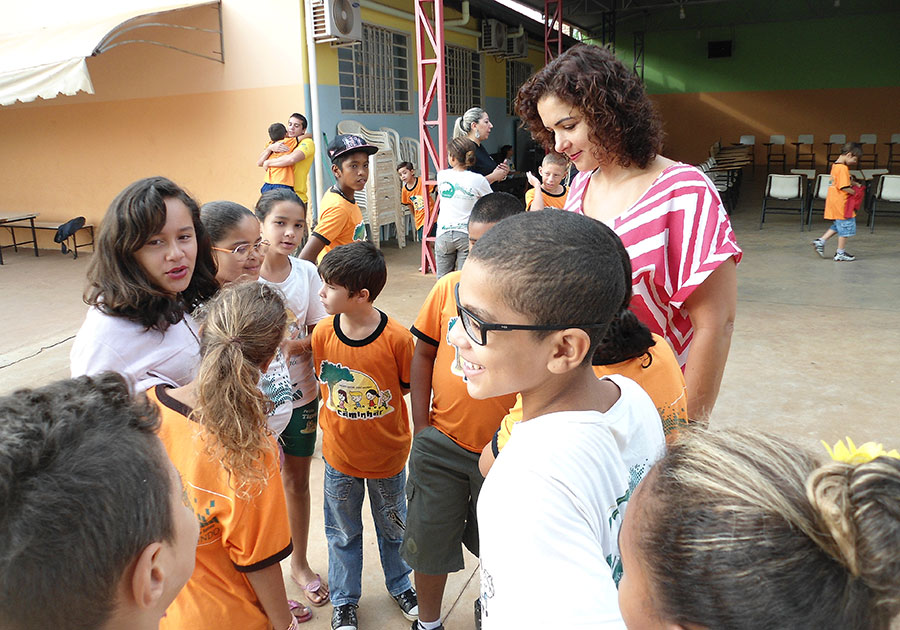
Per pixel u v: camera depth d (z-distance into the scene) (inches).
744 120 686.5
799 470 21.5
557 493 32.8
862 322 206.7
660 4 618.8
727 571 20.1
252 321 51.6
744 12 660.1
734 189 519.2
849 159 293.6
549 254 33.8
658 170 59.1
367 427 79.0
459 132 222.4
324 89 318.7
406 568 87.1
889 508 18.8
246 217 80.3
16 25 358.6
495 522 33.4
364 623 84.0
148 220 57.2
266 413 51.4
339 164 134.2
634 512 24.3
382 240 374.0
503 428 49.0
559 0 492.1
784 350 182.4
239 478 48.6
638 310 58.6
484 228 80.0
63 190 371.9
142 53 332.5
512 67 536.4
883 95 626.5
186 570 32.3
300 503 87.6
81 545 25.0
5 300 259.6
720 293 55.3
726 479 21.5
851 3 619.8
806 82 653.3
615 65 56.2
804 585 19.5
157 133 341.4
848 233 299.7
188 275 63.0
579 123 57.1
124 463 27.1
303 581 89.2
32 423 26.0
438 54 269.3
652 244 56.4
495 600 32.5
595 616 30.4
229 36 314.8
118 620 27.6
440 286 72.4
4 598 24.6
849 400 147.5
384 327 78.6
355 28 309.1
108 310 58.7
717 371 55.9
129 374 58.2
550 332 34.9
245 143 324.2
